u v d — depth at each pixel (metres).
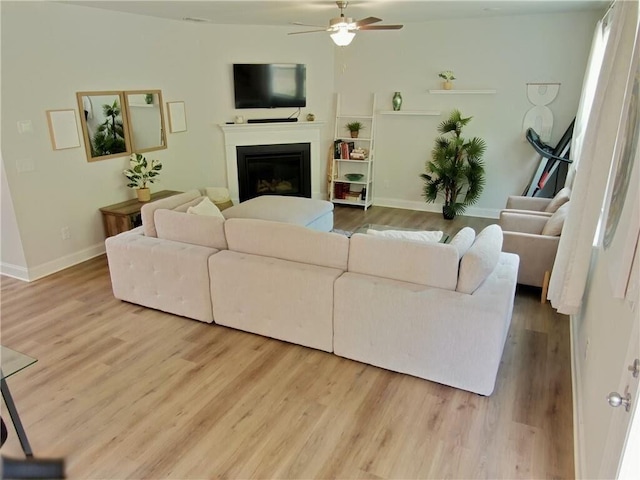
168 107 5.70
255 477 2.13
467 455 2.26
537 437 2.37
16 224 4.21
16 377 2.88
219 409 2.59
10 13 3.90
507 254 3.31
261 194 7.01
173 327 3.50
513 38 5.71
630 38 2.52
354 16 5.26
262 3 4.34
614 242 1.99
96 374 2.92
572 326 3.43
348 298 2.89
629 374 1.31
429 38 6.16
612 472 1.33
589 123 2.88
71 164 4.62
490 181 6.35
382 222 6.30
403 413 2.56
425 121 6.52
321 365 3.01
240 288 3.27
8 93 3.99
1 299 3.97
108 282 4.33
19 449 2.28
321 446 2.32
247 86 6.37
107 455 2.26
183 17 5.34
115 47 4.90
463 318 2.59
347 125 7.01
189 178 6.23
